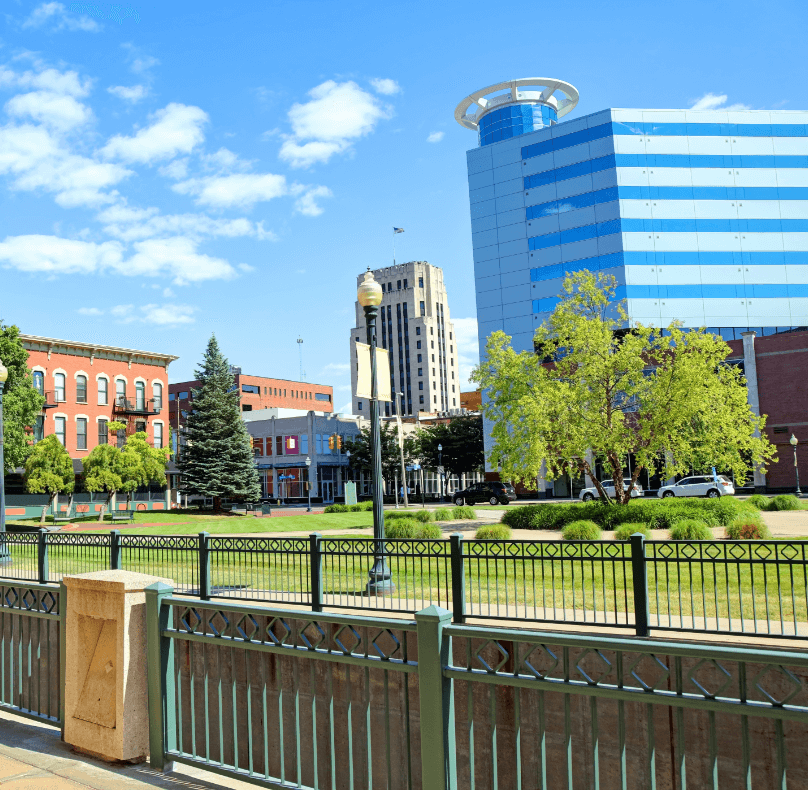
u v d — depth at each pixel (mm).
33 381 49438
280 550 11312
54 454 38656
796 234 62125
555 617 9109
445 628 4031
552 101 75125
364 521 35375
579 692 3588
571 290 28672
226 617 5195
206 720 5328
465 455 73312
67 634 5953
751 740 7262
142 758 5516
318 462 74312
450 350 159000
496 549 9195
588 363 26297
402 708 9109
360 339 155500
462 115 77688
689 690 7531
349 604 10773
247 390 115562
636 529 18047
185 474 51031
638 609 8195
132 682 5492
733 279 61000
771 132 62906
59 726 6148
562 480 58219
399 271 152375
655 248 60781
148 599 5551
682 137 62219
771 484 48188
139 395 56219
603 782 7867
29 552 15883
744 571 13031
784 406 48094
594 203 62125
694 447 26141
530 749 8273
